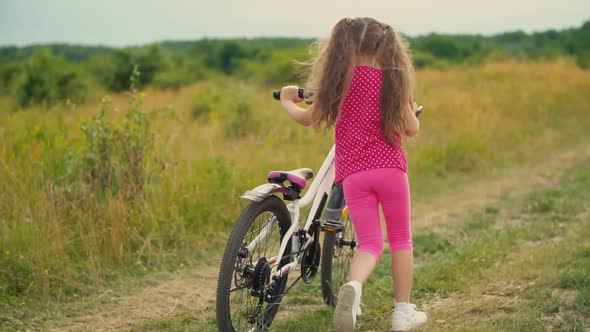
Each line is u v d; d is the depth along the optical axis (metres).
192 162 6.50
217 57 32.81
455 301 4.14
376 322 3.88
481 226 6.15
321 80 3.24
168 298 4.40
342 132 3.30
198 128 8.82
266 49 32.19
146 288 4.55
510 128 10.59
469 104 11.75
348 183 3.27
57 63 18.61
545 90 13.83
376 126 3.22
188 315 4.09
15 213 4.93
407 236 3.38
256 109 10.28
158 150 6.23
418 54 26.34
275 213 3.49
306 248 3.63
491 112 11.36
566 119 12.22
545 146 10.07
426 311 3.98
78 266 4.70
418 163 8.45
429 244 5.55
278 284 3.59
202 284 4.69
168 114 7.89
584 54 23.56
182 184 5.87
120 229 5.05
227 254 3.18
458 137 9.34
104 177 5.48
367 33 3.22
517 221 6.37
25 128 6.76
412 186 7.79
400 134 3.27
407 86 3.20
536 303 3.90
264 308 3.64
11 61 22.55
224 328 3.21
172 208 5.55
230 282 3.18
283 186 3.45
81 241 4.94
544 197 7.16
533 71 17.41
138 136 5.76
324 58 3.25
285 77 21.41
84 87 18.00
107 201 5.25
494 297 4.12
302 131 9.30
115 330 3.89
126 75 23.89
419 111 3.64
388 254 5.32
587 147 10.34
